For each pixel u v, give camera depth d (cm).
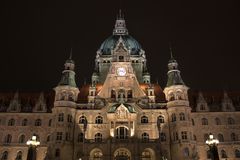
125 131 8962
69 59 10588
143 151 8931
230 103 9981
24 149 9350
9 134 9575
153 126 9475
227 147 9312
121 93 9862
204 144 9338
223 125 9619
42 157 9269
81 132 9431
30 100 10569
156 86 11006
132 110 9181
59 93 9731
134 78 10200
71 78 10188
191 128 9219
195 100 10469
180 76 10256
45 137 9538
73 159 9019
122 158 8881
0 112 9850
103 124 9475
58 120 9275
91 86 10188
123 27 13750
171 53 10900
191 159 8619
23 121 9775
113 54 10600
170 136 9338
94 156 9106
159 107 9831
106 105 9675
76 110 9725
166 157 9056
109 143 8712
